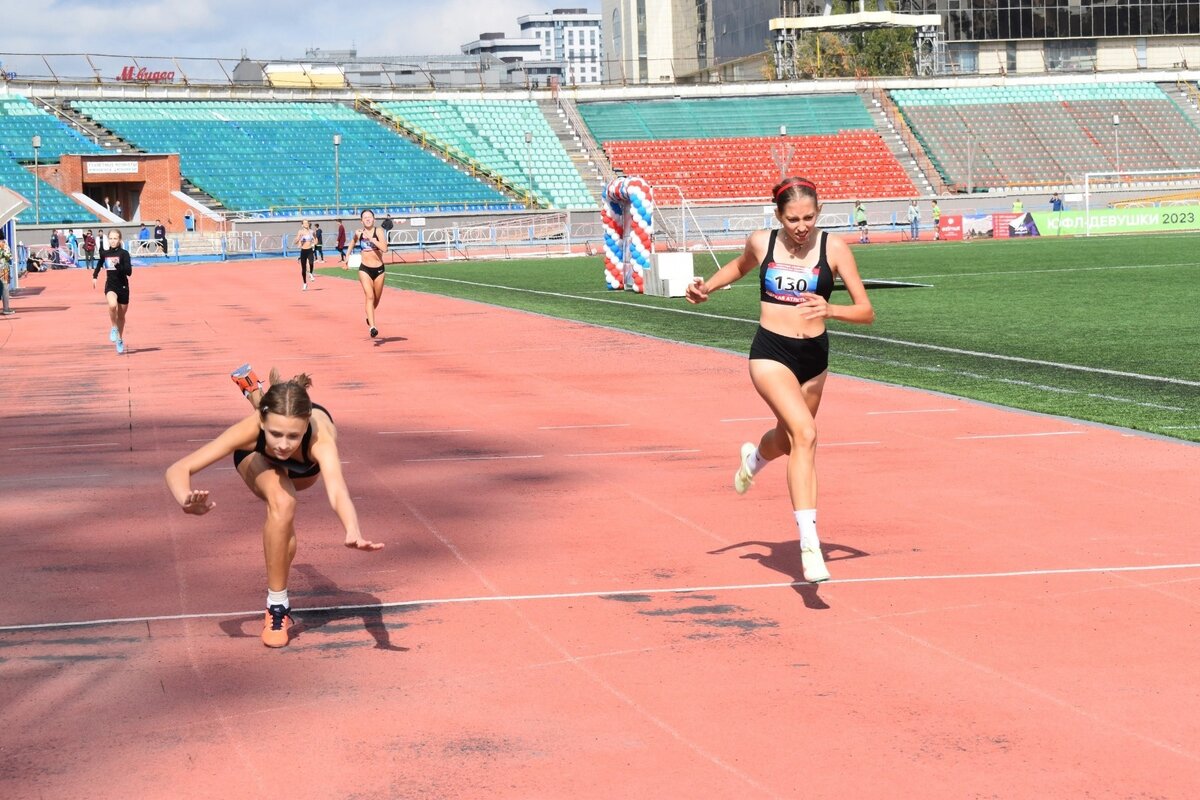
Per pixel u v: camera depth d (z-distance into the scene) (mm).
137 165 57562
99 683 5328
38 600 6543
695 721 4832
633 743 4637
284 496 5672
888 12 74312
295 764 4488
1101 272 32438
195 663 5562
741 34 85875
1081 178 69625
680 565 7078
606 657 5570
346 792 4262
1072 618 6020
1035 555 7172
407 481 9477
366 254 20266
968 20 77938
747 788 4246
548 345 19359
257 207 59750
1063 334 19422
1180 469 9508
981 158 70500
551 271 40344
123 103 63344
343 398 14180
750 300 27266
